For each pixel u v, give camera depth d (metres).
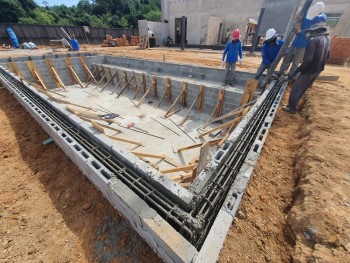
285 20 11.70
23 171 3.36
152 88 8.30
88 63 10.91
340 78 5.79
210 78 7.66
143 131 5.95
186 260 1.35
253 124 3.20
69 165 3.39
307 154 2.36
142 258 2.05
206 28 17.08
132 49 17.41
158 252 1.85
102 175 2.26
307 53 3.36
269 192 2.05
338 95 4.17
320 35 3.31
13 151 3.84
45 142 3.96
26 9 30.64
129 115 7.02
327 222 1.52
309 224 1.53
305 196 1.79
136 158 2.45
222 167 2.25
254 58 10.75
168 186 2.00
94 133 3.03
